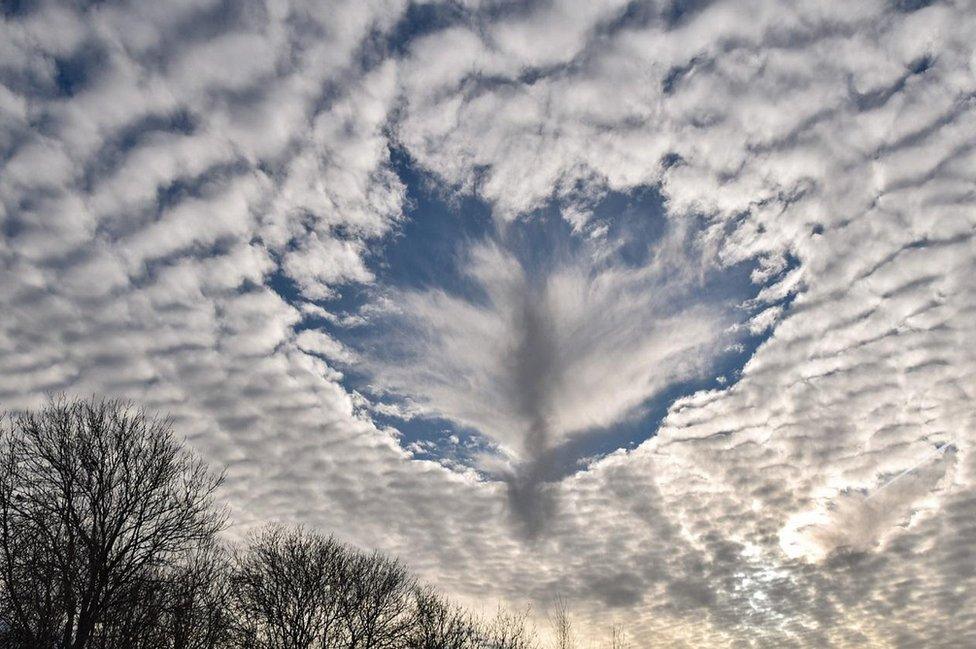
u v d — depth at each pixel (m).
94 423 25.33
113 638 22.53
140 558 24.30
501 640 39.75
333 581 35.16
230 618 29.02
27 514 22.70
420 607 37.88
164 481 25.77
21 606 21.28
